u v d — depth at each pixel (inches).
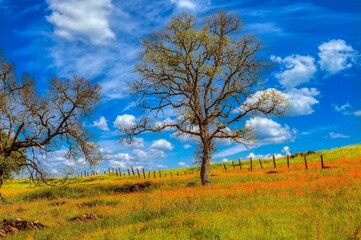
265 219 550.6
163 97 1593.3
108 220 711.7
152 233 503.2
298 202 725.9
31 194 1795.0
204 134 1566.2
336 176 1198.9
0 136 1283.2
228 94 1550.2
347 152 2417.6
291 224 508.1
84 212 966.4
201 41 1567.4
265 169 2033.7
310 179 1230.3
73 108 1380.4
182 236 470.6
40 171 1240.2
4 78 1323.8
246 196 920.3
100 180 2807.6
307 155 2652.6
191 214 629.6
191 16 1596.9
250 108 1513.3
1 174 1189.7
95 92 1405.0
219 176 1845.5
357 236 430.6
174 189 1440.7
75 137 1373.0
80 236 571.8
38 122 1332.4
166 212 716.7
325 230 466.6
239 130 1510.8
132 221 681.6
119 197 1317.7
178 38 1573.6
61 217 930.7
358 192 792.3
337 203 665.6
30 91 1334.9
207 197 967.0
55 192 1772.9
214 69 1539.1
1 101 1269.7
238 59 1588.3
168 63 1574.8
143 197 1203.9
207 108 1567.4
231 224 524.4
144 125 1577.3
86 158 1406.3
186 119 1604.3
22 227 780.0
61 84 1369.3
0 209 1250.0
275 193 916.0
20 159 1256.8
